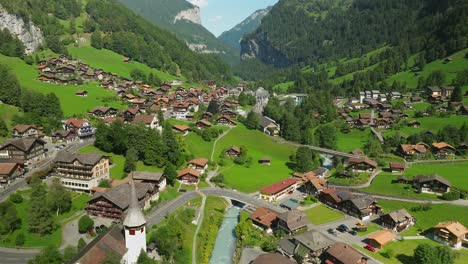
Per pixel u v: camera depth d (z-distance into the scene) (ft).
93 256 273.33
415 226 424.46
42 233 342.23
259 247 382.63
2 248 322.34
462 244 384.88
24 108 630.74
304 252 352.90
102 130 542.16
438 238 391.86
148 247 340.80
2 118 584.81
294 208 472.03
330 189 504.43
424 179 500.33
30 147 482.69
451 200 471.62
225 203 485.97
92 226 359.66
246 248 379.96
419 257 343.05
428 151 644.69
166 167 492.95
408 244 386.11
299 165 602.44
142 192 407.44
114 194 384.68
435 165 602.03
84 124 602.03
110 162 502.79
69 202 391.24
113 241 294.66
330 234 404.57
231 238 406.00
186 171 522.88
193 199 470.39
